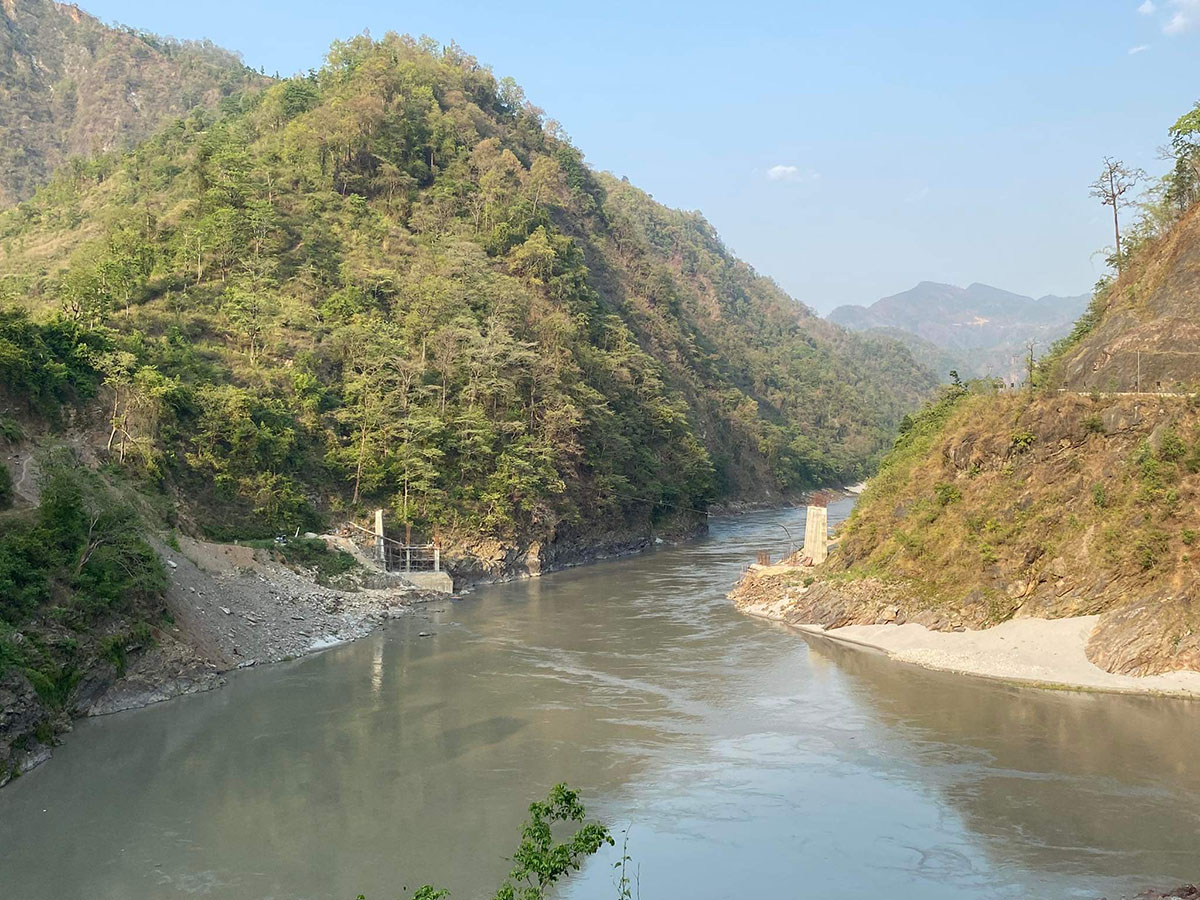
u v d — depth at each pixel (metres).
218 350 89.50
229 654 56.19
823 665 56.81
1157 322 64.88
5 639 41.97
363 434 87.56
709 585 90.00
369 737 43.78
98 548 50.75
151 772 39.19
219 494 76.12
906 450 89.94
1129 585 53.09
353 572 76.75
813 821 34.31
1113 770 38.28
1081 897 28.31
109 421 71.25
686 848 32.34
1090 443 59.34
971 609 59.19
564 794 20.98
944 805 35.38
